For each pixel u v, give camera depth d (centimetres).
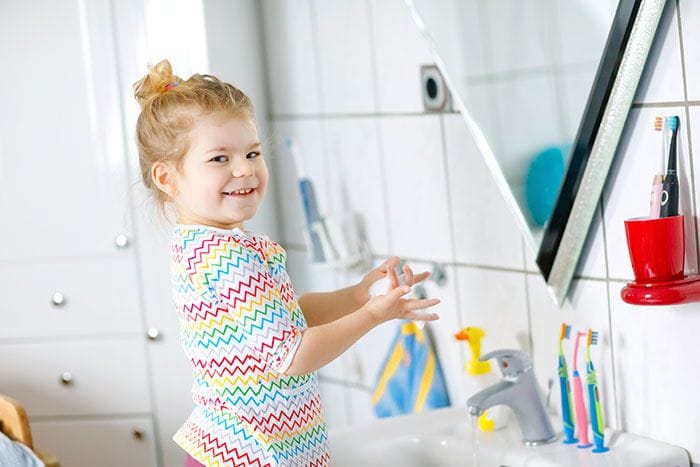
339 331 180
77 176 297
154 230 295
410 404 259
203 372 191
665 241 180
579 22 197
